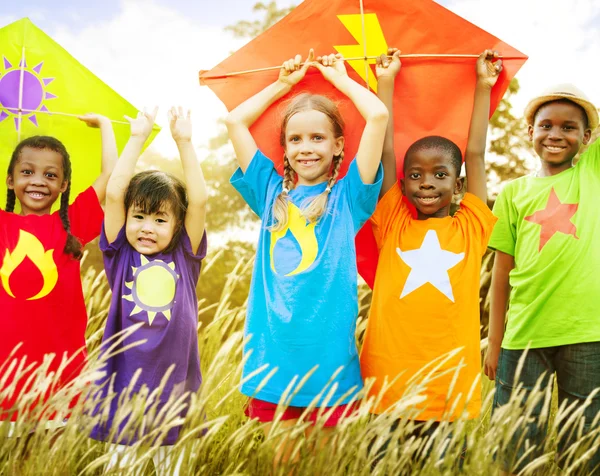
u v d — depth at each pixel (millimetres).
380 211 2850
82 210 2986
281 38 3133
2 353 2709
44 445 2096
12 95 3191
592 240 2707
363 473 2061
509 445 2518
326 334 2527
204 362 3500
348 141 3027
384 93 2961
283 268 2631
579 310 2676
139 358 2637
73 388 2143
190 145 2836
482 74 2980
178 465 2215
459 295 2650
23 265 2791
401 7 3082
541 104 2926
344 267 2605
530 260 2801
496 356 3023
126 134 3254
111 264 2807
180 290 2750
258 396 2539
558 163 2902
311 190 2773
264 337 2590
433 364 2590
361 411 2131
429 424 2131
